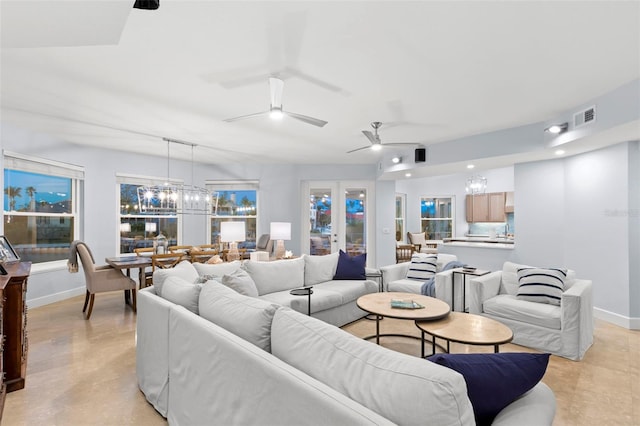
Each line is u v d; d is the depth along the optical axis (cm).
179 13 191
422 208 944
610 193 398
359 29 208
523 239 496
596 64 258
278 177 705
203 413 163
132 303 441
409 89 304
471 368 113
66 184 522
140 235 620
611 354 307
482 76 278
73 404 221
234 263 364
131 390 240
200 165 689
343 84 292
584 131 347
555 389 245
